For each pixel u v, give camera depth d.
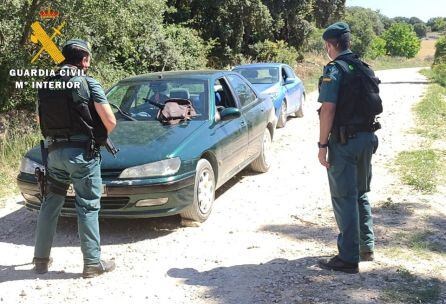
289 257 4.78
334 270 4.38
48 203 4.50
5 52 10.27
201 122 6.21
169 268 4.61
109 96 6.79
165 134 5.80
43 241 4.52
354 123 4.14
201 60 21.30
